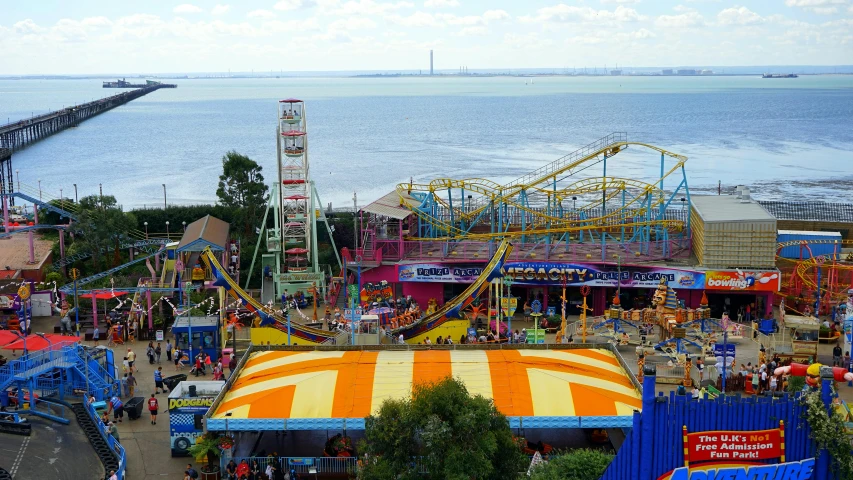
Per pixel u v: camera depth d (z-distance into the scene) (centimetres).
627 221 13150
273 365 6588
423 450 4825
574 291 10381
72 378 7275
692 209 11144
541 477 4691
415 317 9350
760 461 3947
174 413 6156
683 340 8206
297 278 10588
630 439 4009
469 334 8719
